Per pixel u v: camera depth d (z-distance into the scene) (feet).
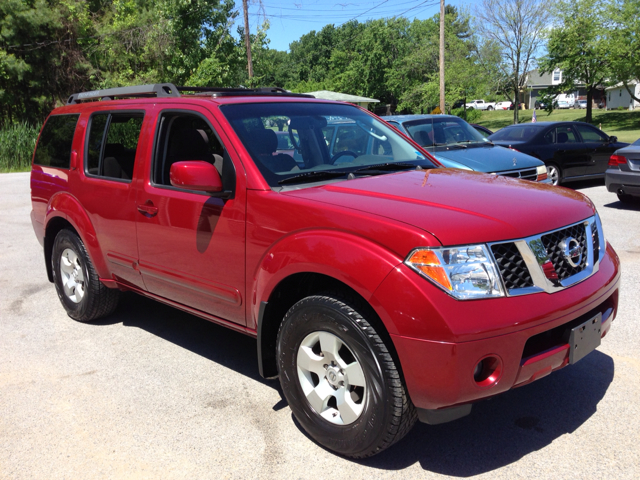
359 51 229.04
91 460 9.48
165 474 9.04
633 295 16.34
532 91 228.22
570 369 12.01
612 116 144.97
